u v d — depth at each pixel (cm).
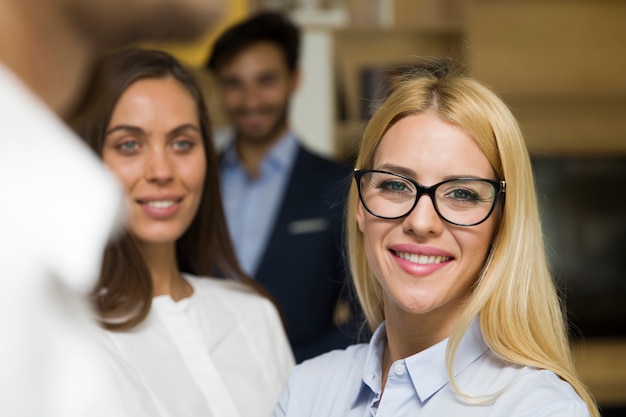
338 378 152
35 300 51
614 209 496
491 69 476
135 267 167
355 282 156
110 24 52
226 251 199
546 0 477
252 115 299
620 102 490
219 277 239
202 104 183
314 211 278
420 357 134
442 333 137
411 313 137
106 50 55
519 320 132
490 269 131
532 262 133
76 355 53
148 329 169
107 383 55
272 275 272
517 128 133
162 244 178
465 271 132
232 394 177
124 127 167
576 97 480
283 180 300
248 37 298
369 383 142
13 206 51
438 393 134
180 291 185
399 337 141
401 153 132
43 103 55
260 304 198
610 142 493
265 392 183
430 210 130
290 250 273
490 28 475
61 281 52
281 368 191
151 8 51
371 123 140
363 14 462
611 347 490
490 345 131
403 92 136
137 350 164
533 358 129
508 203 131
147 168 169
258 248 299
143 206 171
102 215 53
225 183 309
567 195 494
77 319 55
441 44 467
